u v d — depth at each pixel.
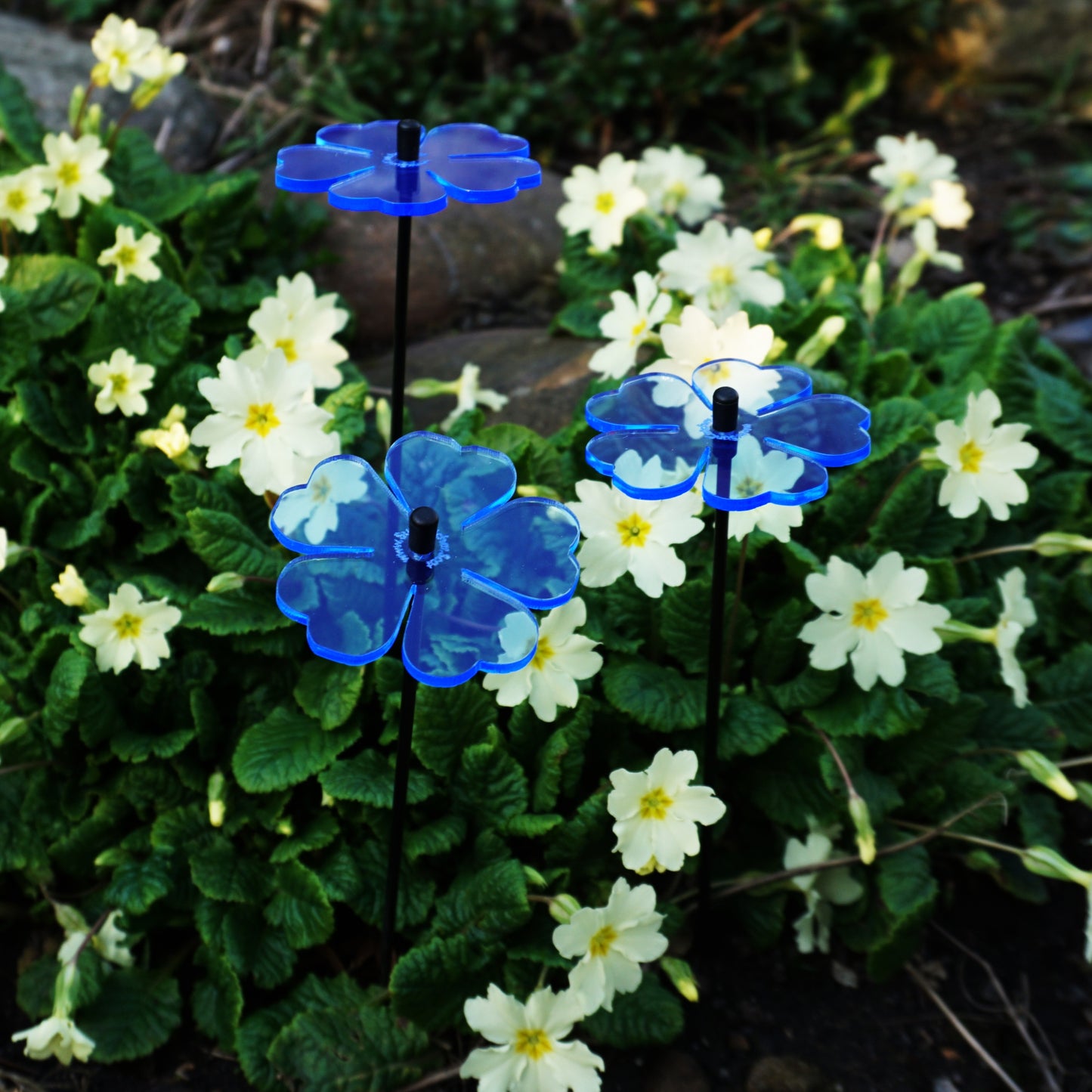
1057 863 0.50
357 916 0.54
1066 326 0.78
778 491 0.44
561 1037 0.47
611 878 0.53
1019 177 0.92
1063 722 0.58
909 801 0.55
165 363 0.60
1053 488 0.62
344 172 0.47
